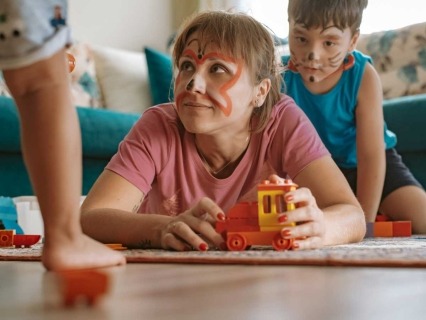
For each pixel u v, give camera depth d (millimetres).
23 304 502
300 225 1010
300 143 1349
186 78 1268
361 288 588
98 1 3426
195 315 438
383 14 3225
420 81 2844
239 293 554
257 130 1360
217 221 1030
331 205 1277
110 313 448
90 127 2379
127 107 3096
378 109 1773
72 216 730
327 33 1631
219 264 840
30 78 673
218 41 1264
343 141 1851
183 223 1043
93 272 503
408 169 2320
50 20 663
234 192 1378
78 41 3189
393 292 560
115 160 1329
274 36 1396
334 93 1755
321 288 587
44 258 737
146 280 658
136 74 3184
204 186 1376
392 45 2938
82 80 3002
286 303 495
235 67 1267
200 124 1258
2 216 1757
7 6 641
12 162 2242
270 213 998
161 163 1363
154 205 1427
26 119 693
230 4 3490
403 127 2457
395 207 2109
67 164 702
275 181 1016
